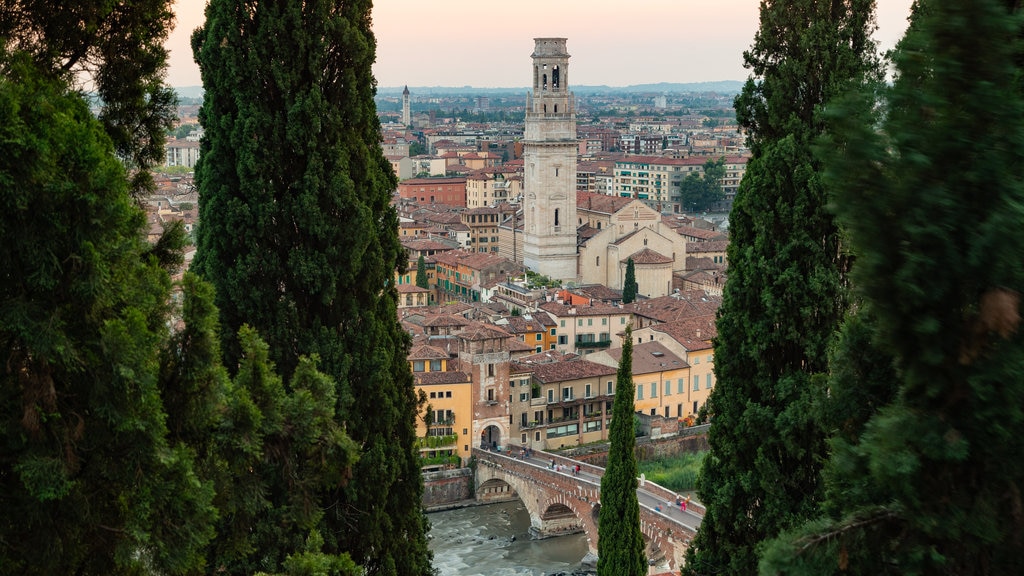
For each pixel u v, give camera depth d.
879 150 20.05
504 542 122.62
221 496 28.17
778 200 38.38
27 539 22.75
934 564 20.75
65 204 22.12
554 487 121.62
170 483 24.22
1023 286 19.12
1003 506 20.19
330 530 37.41
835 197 20.70
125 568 24.12
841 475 23.84
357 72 40.66
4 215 21.59
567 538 125.31
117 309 24.02
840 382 25.33
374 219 41.69
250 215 38.28
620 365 65.94
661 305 181.25
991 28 19.12
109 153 24.41
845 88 21.08
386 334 40.56
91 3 25.80
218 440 27.33
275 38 38.53
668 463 140.38
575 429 148.75
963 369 19.75
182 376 25.81
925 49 19.83
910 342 20.45
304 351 38.44
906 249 19.80
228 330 38.34
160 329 25.52
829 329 37.59
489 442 143.00
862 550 21.73
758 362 38.53
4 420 21.97
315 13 39.12
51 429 22.42
